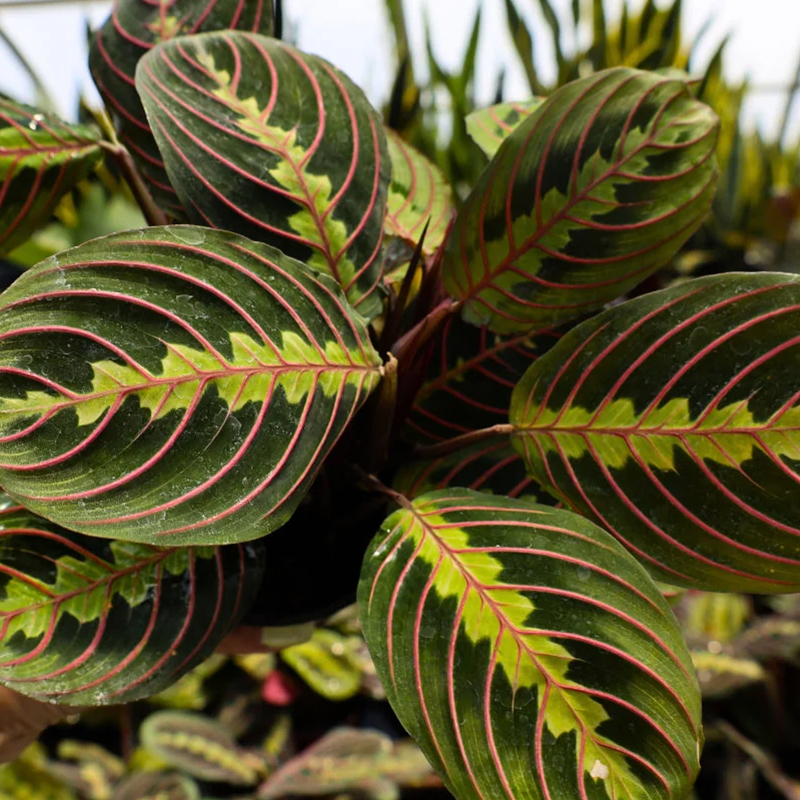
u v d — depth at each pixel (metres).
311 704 0.82
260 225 0.38
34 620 0.36
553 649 0.34
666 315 0.37
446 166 0.95
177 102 0.38
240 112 0.39
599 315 0.38
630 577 0.35
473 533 0.36
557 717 0.34
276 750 0.75
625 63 0.90
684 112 0.37
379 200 0.40
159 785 0.69
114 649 0.36
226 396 0.34
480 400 0.43
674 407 0.36
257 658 0.82
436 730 0.34
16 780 0.70
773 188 1.21
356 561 0.43
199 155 0.38
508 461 0.42
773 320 0.35
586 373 0.38
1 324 0.33
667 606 0.34
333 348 0.36
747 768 0.76
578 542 0.35
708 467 0.36
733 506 0.36
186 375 0.34
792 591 0.35
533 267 0.39
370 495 0.42
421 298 0.42
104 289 0.34
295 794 0.69
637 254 0.38
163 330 0.34
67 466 0.33
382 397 0.38
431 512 0.37
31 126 0.40
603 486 0.37
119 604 0.36
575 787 0.33
